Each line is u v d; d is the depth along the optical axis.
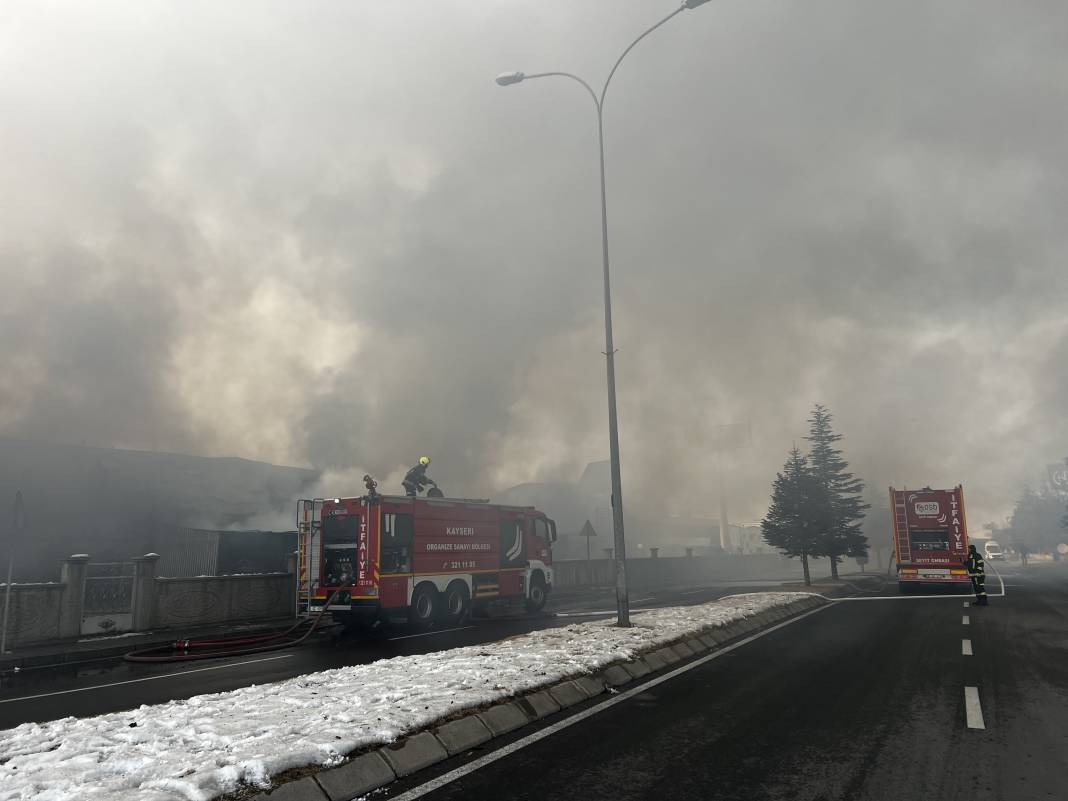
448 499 18.55
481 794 4.63
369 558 15.97
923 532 25.53
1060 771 5.04
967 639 12.15
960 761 5.29
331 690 7.29
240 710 6.38
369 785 4.72
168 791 4.12
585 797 4.57
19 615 13.62
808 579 31.12
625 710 7.03
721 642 12.06
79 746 5.24
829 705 7.19
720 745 5.75
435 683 7.29
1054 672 8.98
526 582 20.95
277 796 4.25
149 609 15.70
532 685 7.26
